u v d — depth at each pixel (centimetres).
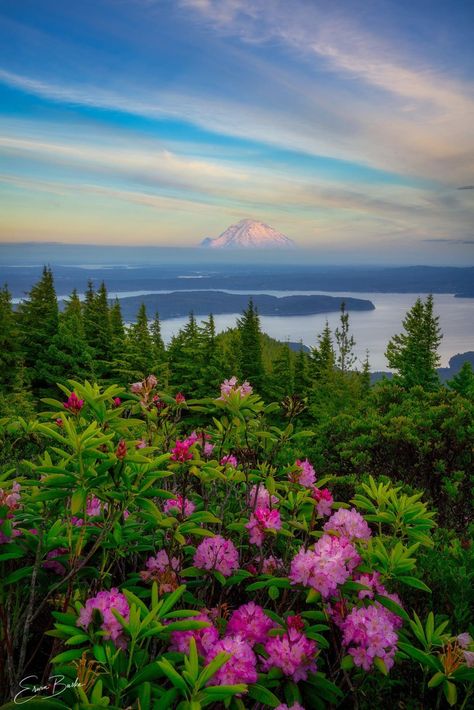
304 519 265
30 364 2925
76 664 179
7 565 254
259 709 205
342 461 581
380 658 191
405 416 604
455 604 267
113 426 241
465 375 1213
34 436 324
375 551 232
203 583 254
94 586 237
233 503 346
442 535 393
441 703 227
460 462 539
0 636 206
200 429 349
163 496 223
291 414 336
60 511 240
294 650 187
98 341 3378
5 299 2822
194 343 2839
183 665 189
